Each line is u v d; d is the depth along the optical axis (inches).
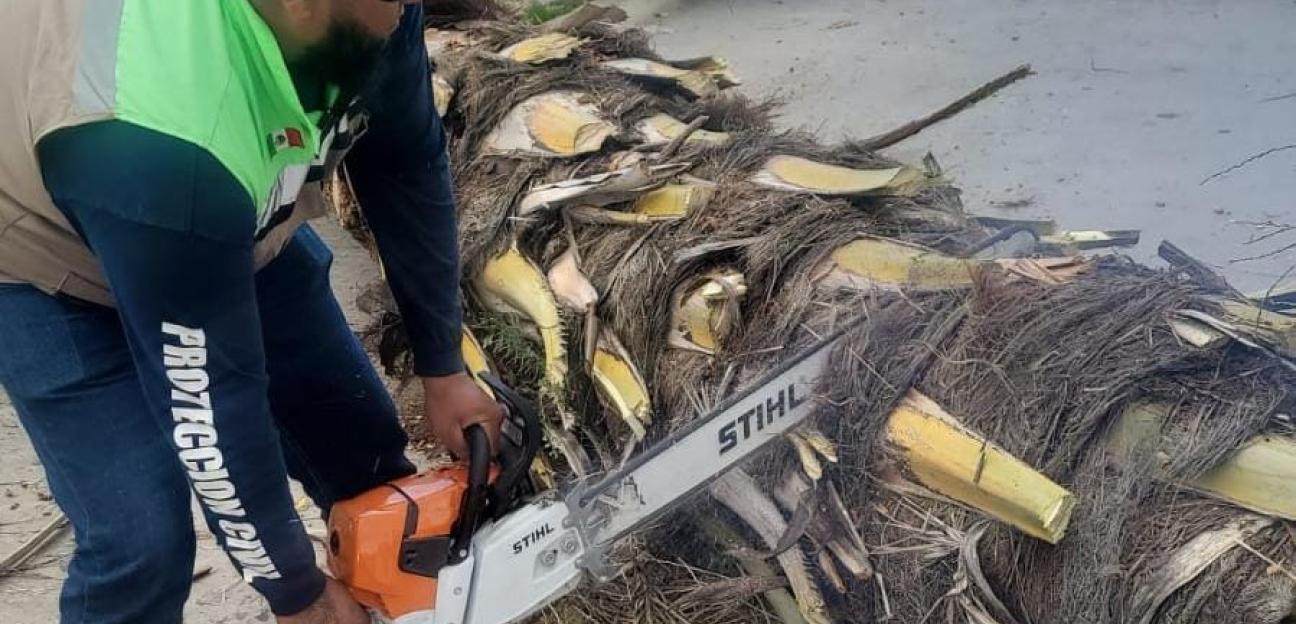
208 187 46.0
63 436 58.2
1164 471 54.7
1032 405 59.2
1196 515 53.7
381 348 100.2
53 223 54.5
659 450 65.5
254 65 48.3
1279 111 136.3
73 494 58.2
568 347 81.0
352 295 130.3
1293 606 50.5
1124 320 60.2
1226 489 53.2
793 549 69.2
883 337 66.4
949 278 68.6
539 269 85.4
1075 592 56.2
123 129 45.3
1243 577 51.4
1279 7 166.2
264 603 89.4
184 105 45.7
